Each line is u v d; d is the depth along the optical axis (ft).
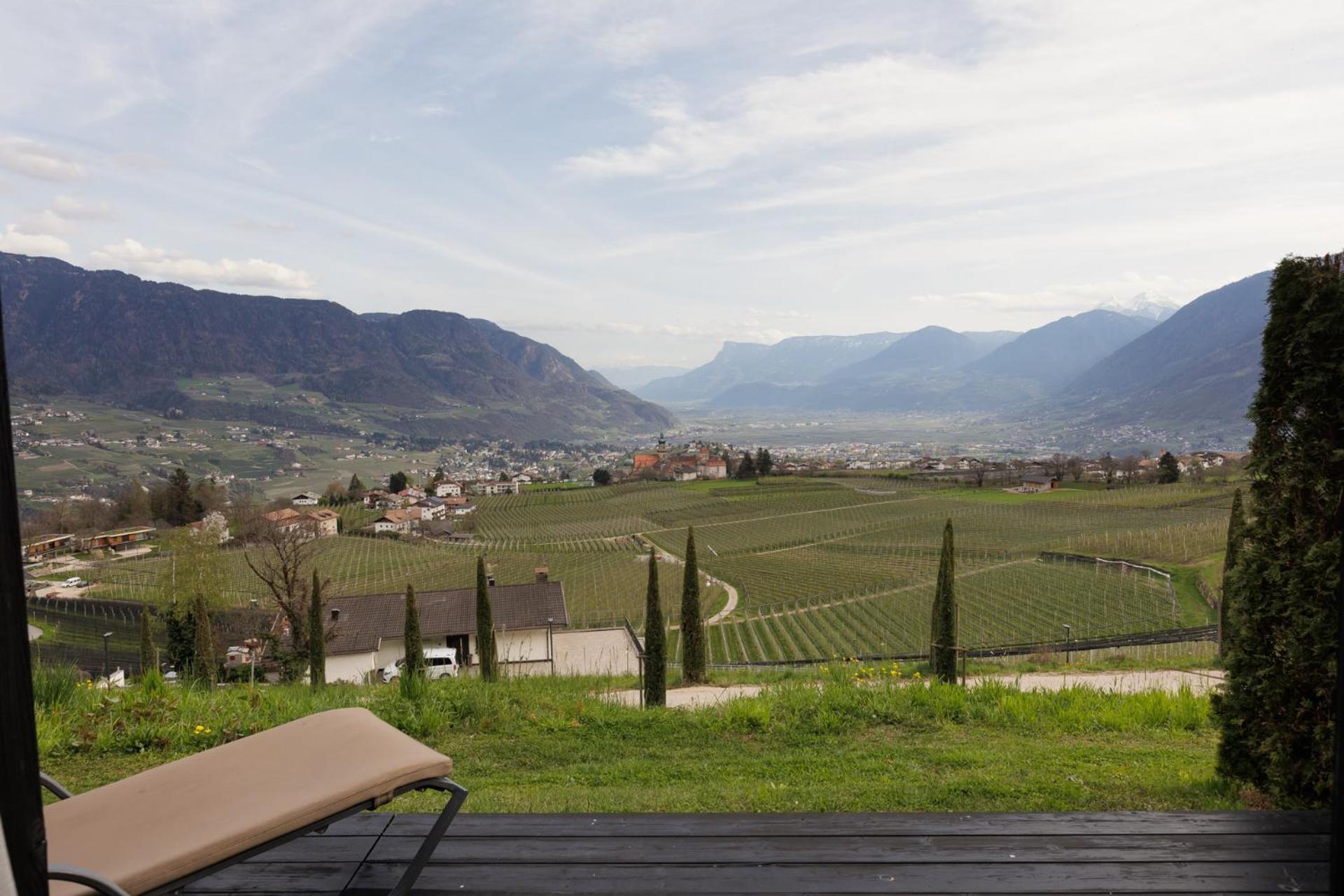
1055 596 182.09
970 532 305.73
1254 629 12.37
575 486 515.91
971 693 24.90
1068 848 8.31
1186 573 186.19
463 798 7.01
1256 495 12.43
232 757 6.98
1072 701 24.71
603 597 214.28
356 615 115.34
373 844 8.47
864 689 24.53
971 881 7.70
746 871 7.87
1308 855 8.20
